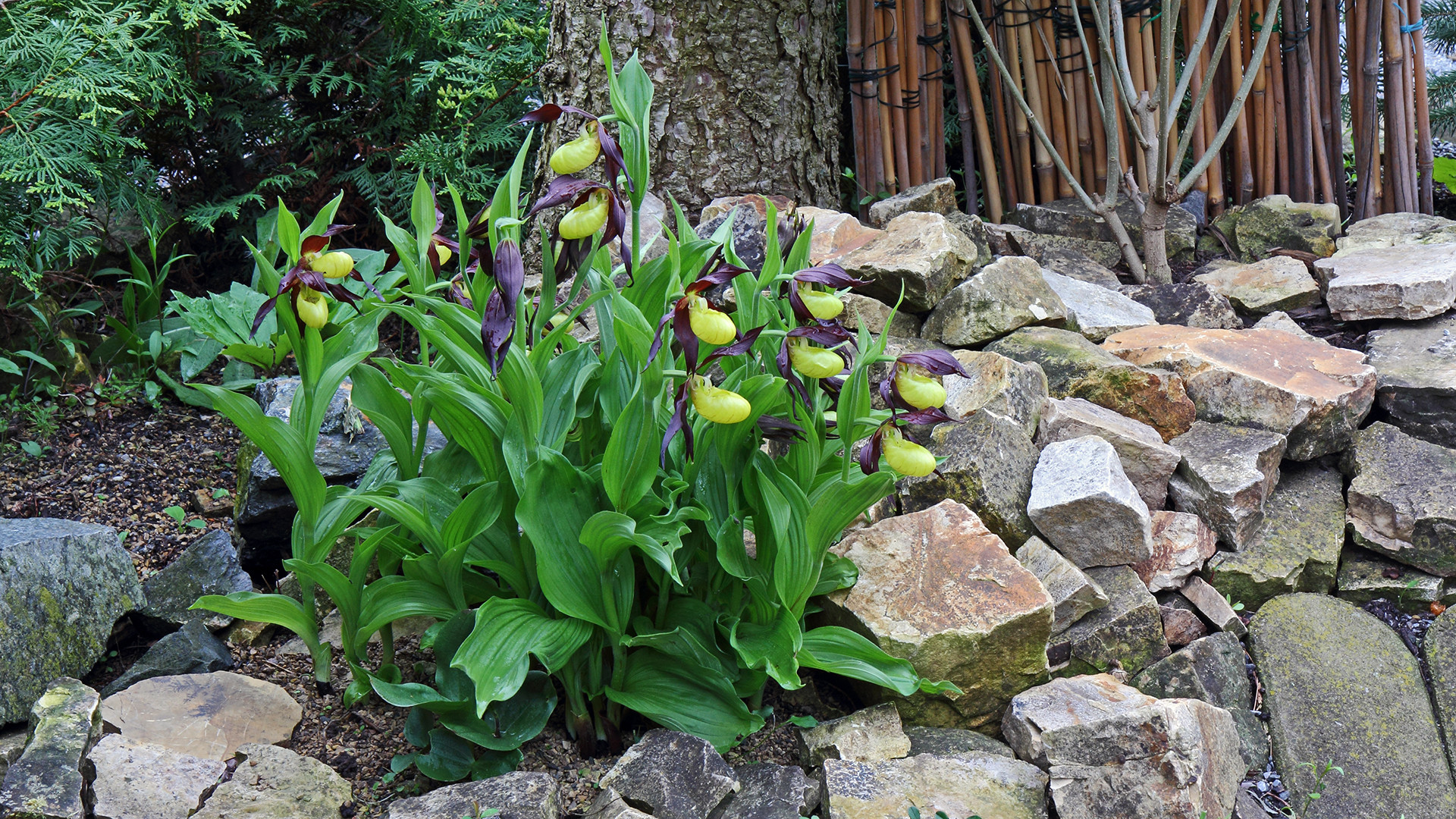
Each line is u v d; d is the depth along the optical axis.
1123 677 2.84
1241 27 4.69
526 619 2.35
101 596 2.74
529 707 2.47
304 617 2.61
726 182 4.49
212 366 4.39
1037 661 2.70
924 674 2.65
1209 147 4.39
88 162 3.84
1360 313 3.85
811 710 2.82
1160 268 4.39
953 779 2.42
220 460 3.78
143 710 2.49
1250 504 3.08
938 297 3.79
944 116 5.20
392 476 2.75
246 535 3.19
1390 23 4.57
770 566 2.55
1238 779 2.59
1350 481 3.34
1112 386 3.43
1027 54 4.75
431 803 2.21
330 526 2.48
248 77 4.63
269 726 2.54
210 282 5.14
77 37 3.73
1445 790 2.60
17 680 2.46
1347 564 3.18
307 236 2.20
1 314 4.04
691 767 2.35
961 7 4.80
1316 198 4.88
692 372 2.08
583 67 4.41
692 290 2.02
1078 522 2.96
